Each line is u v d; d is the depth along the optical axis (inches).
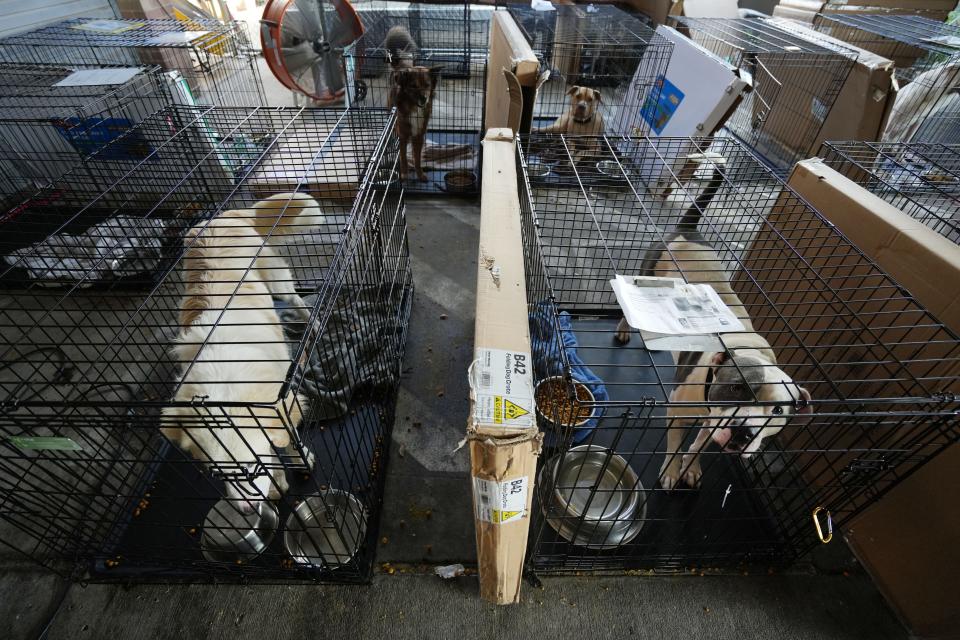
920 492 66.9
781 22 219.8
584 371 105.4
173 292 110.7
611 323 118.0
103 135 124.9
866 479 62.3
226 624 70.1
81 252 107.3
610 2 278.5
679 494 85.3
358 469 87.4
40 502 65.5
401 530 81.5
